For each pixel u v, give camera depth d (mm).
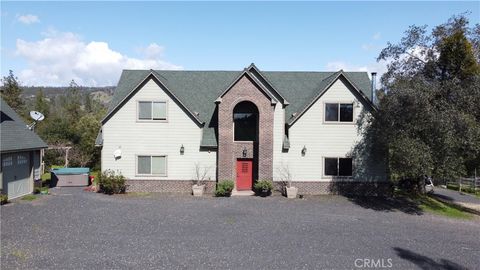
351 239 15523
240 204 22531
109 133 26172
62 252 13008
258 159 26109
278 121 26250
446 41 22672
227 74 31078
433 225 18766
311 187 26391
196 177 26438
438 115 19906
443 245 15141
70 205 21375
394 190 27406
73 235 15125
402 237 16125
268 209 21219
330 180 26375
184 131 26406
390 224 18516
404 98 20969
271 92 26672
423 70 23953
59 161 42344
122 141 26234
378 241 15367
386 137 22359
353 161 26297
